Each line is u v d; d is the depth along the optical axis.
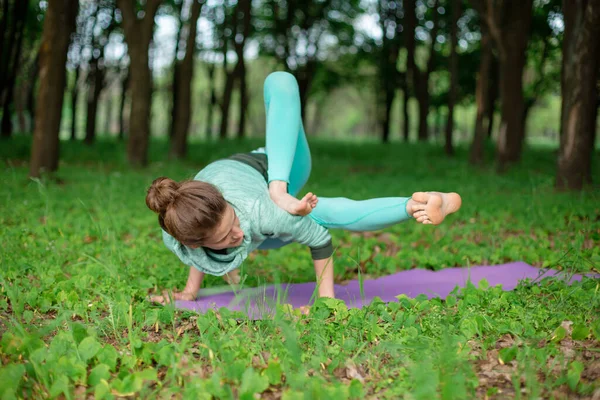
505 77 13.84
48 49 9.66
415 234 6.10
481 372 2.69
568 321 3.30
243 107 24.53
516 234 6.25
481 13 13.77
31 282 4.05
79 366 2.53
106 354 2.70
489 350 2.93
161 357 2.67
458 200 3.23
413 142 24.02
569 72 8.91
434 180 12.22
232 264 3.21
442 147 20.62
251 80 47.00
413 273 4.78
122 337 3.14
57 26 9.68
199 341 3.06
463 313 3.33
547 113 48.84
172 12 24.23
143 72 12.76
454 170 14.44
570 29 8.93
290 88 3.64
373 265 5.04
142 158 12.94
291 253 5.39
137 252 4.98
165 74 30.45
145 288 4.02
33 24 21.34
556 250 5.23
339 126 69.94
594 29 8.62
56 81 9.76
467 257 5.02
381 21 26.08
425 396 2.32
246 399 2.30
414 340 2.93
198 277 3.85
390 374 2.64
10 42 17.41
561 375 2.59
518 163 14.02
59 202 7.59
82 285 3.83
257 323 3.17
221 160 3.66
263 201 3.22
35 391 2.43
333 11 26.39
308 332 3.13
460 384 2.34
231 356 2.66
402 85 26.31
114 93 50.72
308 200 3.19
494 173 13.04
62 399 2.45
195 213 2.86
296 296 4.09
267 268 4.94
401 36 25.91
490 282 4.35
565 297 3.57
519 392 2.36
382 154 19.80
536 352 2.72
